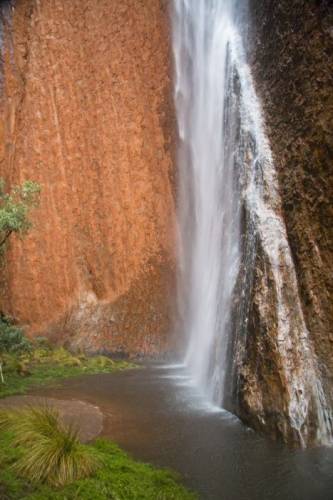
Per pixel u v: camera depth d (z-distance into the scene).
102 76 20.33
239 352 8.63
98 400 9.80
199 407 9.16
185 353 15.48
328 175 7.98
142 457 6.50
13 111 20.73
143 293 17.88
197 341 13.84
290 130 9.22
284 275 8.38
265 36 10.99
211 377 10.46
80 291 19.22
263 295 8.31
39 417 6.36
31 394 10.40
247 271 9.16
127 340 17.12
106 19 20.47
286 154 9.20
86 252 19.59
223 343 9.95
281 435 7.12
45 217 19.86
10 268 19.25
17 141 20.53
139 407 9.16
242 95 11.35
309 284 8.06
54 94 20.73
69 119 20.50
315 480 5.79
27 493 4.95
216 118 14.33
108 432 7.57
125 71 20.00
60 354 15.30
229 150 12.24
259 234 8.91
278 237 8.74
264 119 10.29
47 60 20.94
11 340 10.88
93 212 19.77
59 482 5.16
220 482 5.73
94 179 19.95
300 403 7.29
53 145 20.44
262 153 9.84
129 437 7.31
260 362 7.88
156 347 16.47
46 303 19.25
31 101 20.77
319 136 8.27
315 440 7.07
